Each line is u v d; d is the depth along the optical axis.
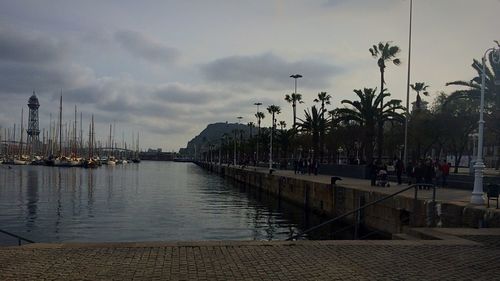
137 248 11.11
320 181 40.16
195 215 36.53
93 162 135.38
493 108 39.47
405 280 8.55
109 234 26.62
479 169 19.31
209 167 164.62
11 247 11.17
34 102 183.25
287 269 9.19
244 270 9.05
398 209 22.91
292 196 47.12
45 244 11.52
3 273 8.67
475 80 36.22
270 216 37.31
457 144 64.88
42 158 142.25
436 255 10.70
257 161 113.38
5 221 31.38
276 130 95.44
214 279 8.38
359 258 10.28
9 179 78.06
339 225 31.64
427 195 24.16
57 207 40.12
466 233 13.76
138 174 114.12
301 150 99.31
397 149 75.31
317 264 9.66
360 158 68.50
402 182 36.50
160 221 32.47
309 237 27.16
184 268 9.16
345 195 31.36
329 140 82.56
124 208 40.38
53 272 8.76
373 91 45.88
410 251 11.12
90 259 9.89
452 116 51.66
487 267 9.61
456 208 18.64
